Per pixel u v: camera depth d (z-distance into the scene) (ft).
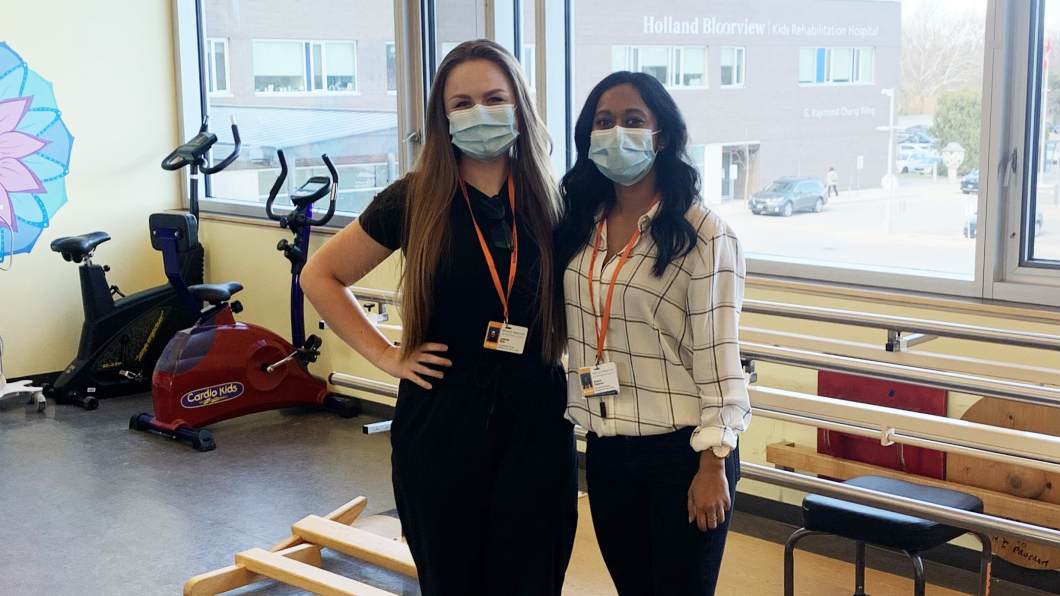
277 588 11.11
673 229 6.01
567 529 6.97
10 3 19.24
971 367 8.54
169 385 16.37
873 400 11.10
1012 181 10.24
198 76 21.79
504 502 6.61
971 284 10.60
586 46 13.99
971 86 10.40
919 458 10.75
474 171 6.73
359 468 15.16
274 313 19.94
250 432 17.10
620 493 6.47
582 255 6.46
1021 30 9.97
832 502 8.63
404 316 6.63
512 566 6.68
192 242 16.79
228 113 21.29
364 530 12.18
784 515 12.20
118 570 11.46
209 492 14.12
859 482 8.92
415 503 6.69
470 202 6.60
